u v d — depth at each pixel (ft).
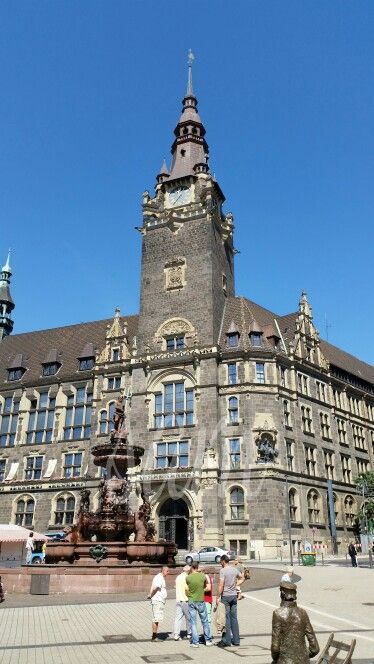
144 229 234.99
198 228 224.94
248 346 204.03
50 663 42.45
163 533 188.03
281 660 29.48
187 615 52.34
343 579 106.83
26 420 232.32
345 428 237.25
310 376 223.71
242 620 64.75
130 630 58.34
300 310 233.55
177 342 212.02
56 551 100.12
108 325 248.32
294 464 197.26
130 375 215.92
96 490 204.23
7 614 67.46
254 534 177.78
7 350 266.57
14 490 219.61
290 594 30.99
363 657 44.80
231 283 238.27
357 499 227.40
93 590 88.33
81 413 222.69
